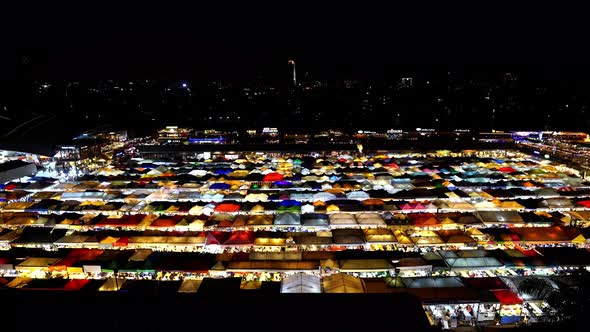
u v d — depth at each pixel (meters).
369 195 28.88
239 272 18.62
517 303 15.31
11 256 19.67
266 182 33.00
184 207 26.55
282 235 21.69
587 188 30.83
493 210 25.62
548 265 18.11
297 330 3.32
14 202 27.83
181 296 3.84
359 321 3.39
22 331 3.41
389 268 18.08
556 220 23.66
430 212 26.05
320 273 18.11
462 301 15.27
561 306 10.50
